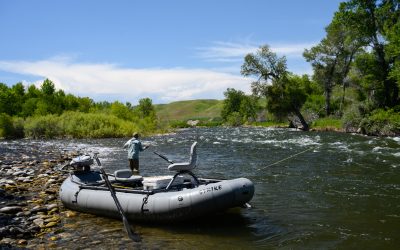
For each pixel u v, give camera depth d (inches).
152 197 309.9
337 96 2310.5
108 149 988.6
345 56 2064.5
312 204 369.4
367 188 432.1
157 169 619.2
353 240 271.1
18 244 262.5
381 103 1502.2
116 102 1956.2
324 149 837.2
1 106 2119.8
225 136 1456.7
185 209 296.4
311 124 1951.3
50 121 1593.3
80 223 316.2
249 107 3149.6
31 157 794.2
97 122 1576.0
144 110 2326.5
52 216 331.6
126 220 293.7
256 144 1029.2
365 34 1473.9
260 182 480.7
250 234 285.7
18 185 463.5
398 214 331.9
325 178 495.2
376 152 757.3
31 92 2413.9
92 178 383.2
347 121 1536.7
